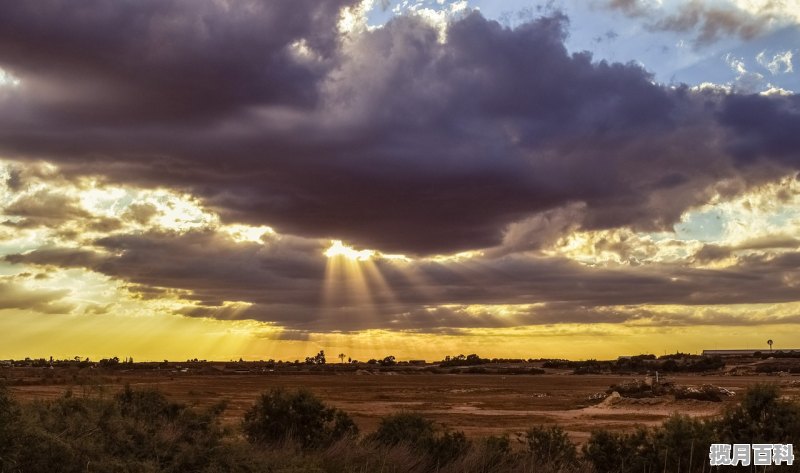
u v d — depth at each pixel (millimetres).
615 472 15188
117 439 12469
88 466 10828
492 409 68125
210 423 14555
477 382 153000
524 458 14820
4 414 10391
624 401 71938
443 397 88812
